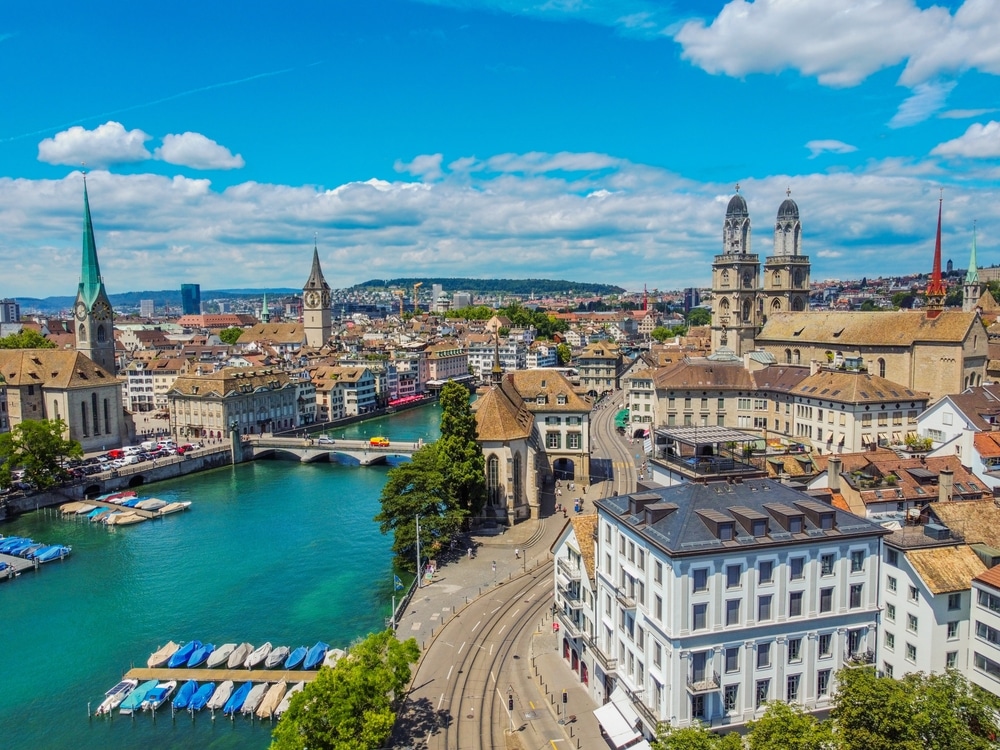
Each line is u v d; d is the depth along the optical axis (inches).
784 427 6914.4
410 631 3814.0
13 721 3262.8
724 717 2600.9
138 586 4788.4
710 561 2536.9
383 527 4827.8
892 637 2807.6
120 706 3302.2
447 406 5378.9
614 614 2997.0
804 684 2709.2
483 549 5019.7
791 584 2659.9
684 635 2522.1
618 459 7465.6
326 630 4060.0
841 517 2819.9
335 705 2588.6
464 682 3287.4
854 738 2144.4
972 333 6550.2
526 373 6727.4
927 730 2098.9
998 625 2561.5
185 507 6589.6
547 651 3560.5
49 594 4680.1
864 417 5999.0
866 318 7539.4
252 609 4382.4
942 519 3053.6
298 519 6215.6
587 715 3006.9
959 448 4517.7
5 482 6481.3
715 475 3179.1
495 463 5546.3
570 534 3437.5
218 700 3324.3
